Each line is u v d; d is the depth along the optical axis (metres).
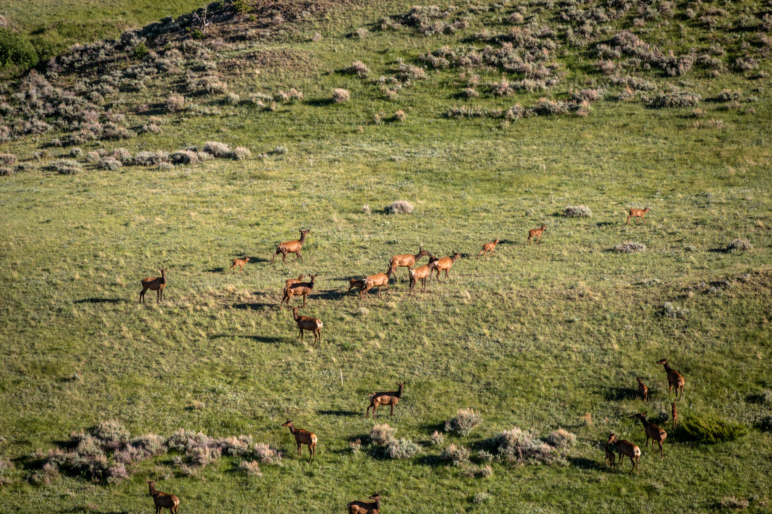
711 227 131.00
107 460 73.75
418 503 66.50
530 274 115.25
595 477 69.44
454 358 90.88
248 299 108.69
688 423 74.56
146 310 106.56
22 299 111.06
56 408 83.38
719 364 84.06
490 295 106.88
